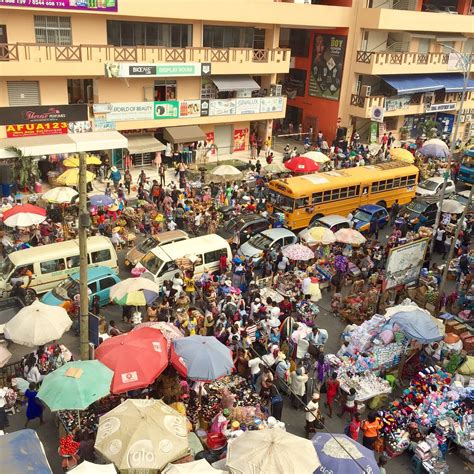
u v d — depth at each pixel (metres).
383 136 44.84
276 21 37.66
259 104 38.69
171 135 34.75
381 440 14.34
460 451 14.63
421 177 37.41
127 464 11.02
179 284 20.19
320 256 24.45
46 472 10.17
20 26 28.97
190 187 30.80
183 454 11.66
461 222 20.58
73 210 26.23
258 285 21.25
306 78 46.62
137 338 15.06
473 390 15.88
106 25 31.77
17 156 22.58
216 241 22.75
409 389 16.14
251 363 16.08
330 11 40.38
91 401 12.67
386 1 45.53
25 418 14.88
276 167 32.88
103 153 33.31
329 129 45.34
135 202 30.03
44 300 19.28
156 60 32.72
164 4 32.22
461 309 21.62
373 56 41.47
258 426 13.68
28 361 15.49
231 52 35.97
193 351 14.73
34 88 30.38
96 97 33.00
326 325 20.48
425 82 46.25
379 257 23.98
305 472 10.70
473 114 52.28
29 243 23.66
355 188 29.61
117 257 23.67
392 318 16.67
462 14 50.53
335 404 16.33
